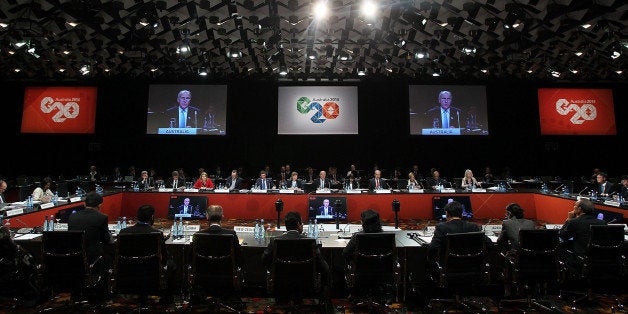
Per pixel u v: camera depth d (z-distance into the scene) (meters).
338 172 14.50
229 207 8.62
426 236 4.77
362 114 14.46
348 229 5.29
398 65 12.26
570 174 14.12
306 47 10.71
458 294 4.10
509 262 3.97
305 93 13.86
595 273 3.96
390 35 9.80
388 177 14.38
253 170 14.45
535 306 4.32
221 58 11.84
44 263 3.60
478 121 13.58
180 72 12.95
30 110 13.63
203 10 8.46
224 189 9.33
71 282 3.65
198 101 13.65
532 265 3.81
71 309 4.16
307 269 3.58
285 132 13.76
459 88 13.66
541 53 10.65
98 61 11.48
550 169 14.16
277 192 8.65
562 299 4.53
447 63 11.91
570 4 7.78
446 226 3.84
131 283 3.55
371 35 9.84
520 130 14.10
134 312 4.03
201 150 14.41
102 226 3.93
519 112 14.09
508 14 8.30
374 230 3.86
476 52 10.68
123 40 9.91
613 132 13.50
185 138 14.23
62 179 12.26
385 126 14.45
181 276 4.57
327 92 13.84
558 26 8.80
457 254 3.62
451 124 13.58
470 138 14.30
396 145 14.45
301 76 13.71
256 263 4.65
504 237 4.21
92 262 3.78
